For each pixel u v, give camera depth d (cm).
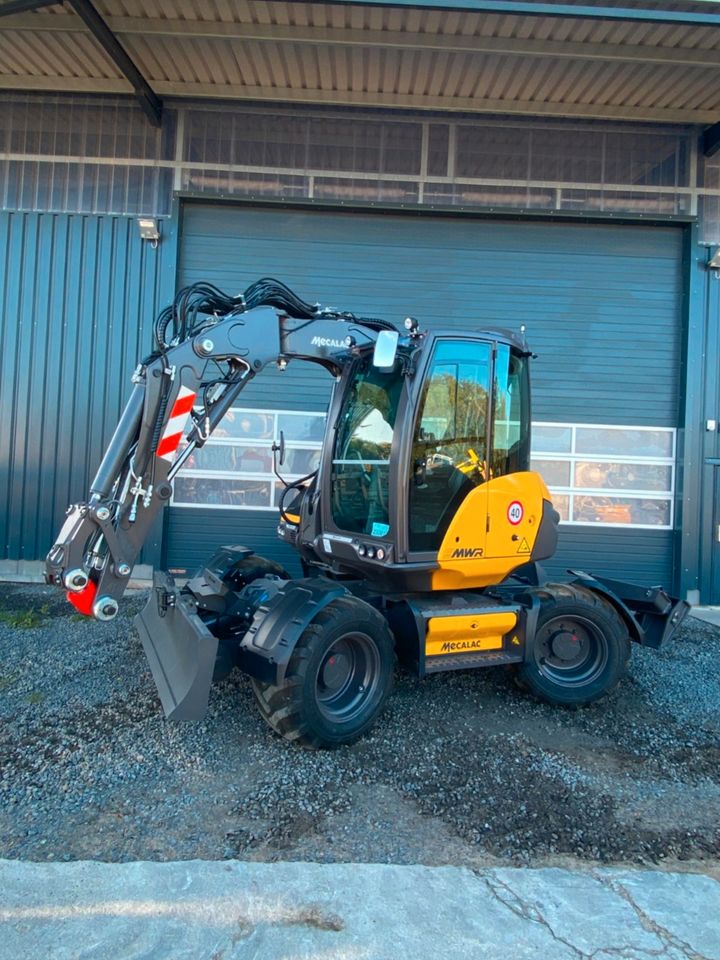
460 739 385
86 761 340
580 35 627
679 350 792
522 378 442
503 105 750
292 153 770
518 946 222
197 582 461
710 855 282
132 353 765
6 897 236
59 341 764
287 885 248
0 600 666
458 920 234
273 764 344
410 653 393
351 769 343
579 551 786
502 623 408
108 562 344
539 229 787
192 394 368
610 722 421
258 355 391
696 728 418
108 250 764
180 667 347
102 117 766
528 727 407
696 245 782
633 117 764
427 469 393
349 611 357
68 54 685
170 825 287
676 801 327
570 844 286
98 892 240
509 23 611
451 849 278
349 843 279
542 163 780
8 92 761
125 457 354
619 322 790
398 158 774
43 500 763
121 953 212
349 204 768
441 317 785
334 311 443
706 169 784
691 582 777
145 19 620
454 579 410
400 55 663
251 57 675
